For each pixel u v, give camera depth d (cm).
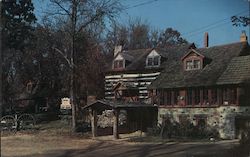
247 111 3834
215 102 4100
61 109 5634
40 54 5353
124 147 2966
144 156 2412
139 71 5131
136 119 4375
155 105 4509
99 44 5575
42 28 4519
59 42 4766
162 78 4625
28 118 4722
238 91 3928
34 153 2441
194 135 3878
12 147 2675
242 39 4572
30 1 4191
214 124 4075
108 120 4609
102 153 2566
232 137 3891
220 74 4150
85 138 3669
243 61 4169
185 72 4528
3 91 4950
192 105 4256
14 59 5278
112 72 5328
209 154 2295
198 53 4450
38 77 5769
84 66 5112
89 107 4047
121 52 5372
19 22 4156
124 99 5109
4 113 4869
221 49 4594
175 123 4191
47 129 4103
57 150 2647
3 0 3753
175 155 2417
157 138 3750
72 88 4309
